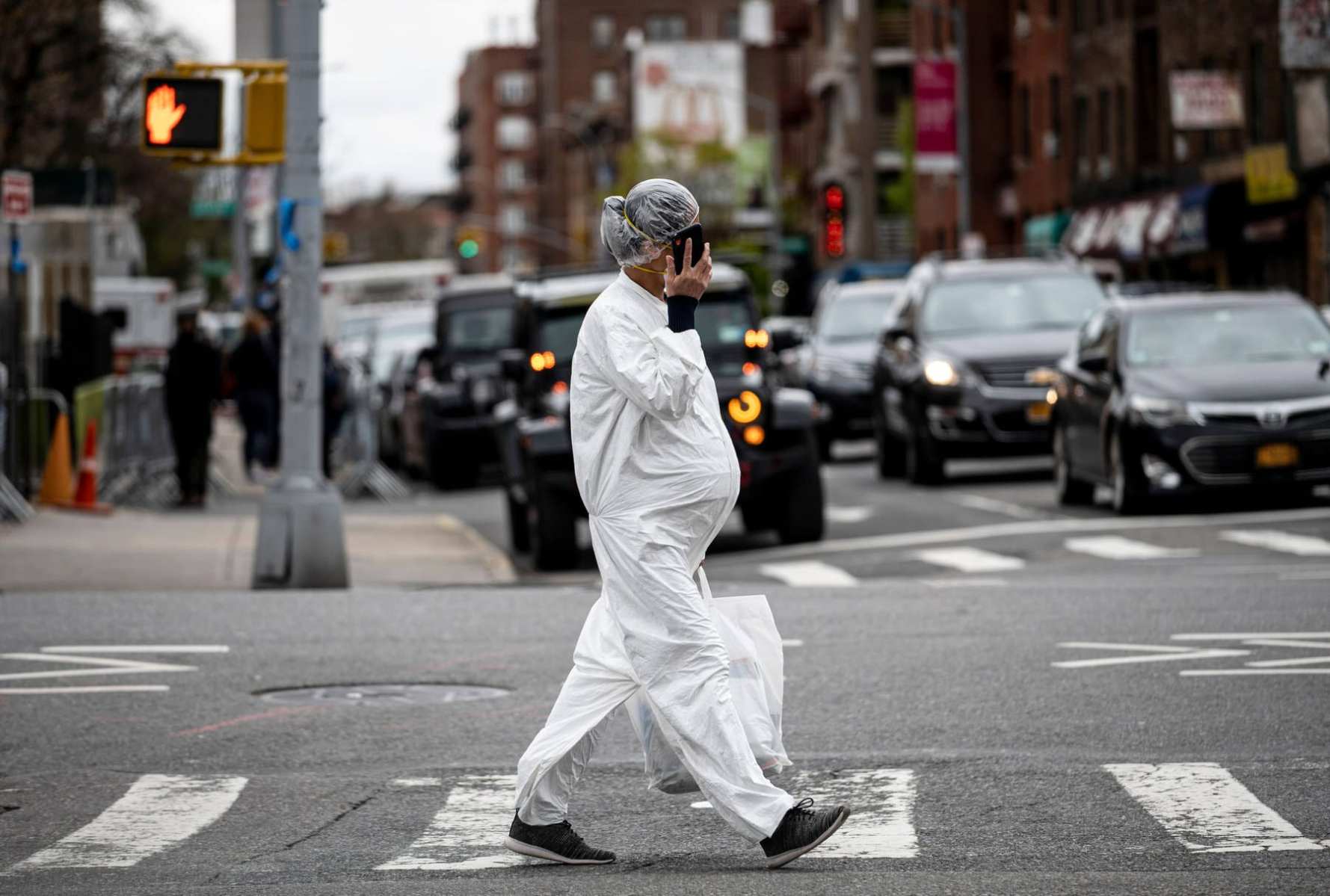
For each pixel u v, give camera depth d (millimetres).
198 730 10078
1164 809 7828
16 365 23609
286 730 10062
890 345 28484
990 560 18641
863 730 9719
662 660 6961
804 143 104188
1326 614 13125
